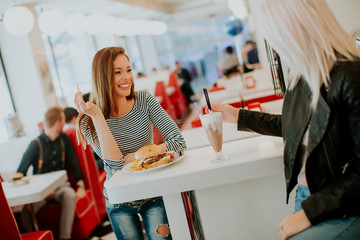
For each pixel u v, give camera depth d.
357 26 2.44
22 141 4.26
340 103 1.06
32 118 6.07
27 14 4.44
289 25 1.10
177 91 9.41
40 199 2.91
